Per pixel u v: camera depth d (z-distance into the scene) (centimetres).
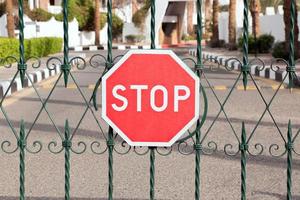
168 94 349
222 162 639
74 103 1139
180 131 350
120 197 511
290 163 379
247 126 862
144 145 352
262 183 555
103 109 350
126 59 348
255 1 2891
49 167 616
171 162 638
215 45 3850
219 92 1302
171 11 4828
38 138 779
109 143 365
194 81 348
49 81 1633
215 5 3894
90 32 4856
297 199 502
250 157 662
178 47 4297
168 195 516
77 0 4816
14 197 512
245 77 376
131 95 349
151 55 348
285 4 2177
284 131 824
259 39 2808
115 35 4981
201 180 566
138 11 4772
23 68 371
